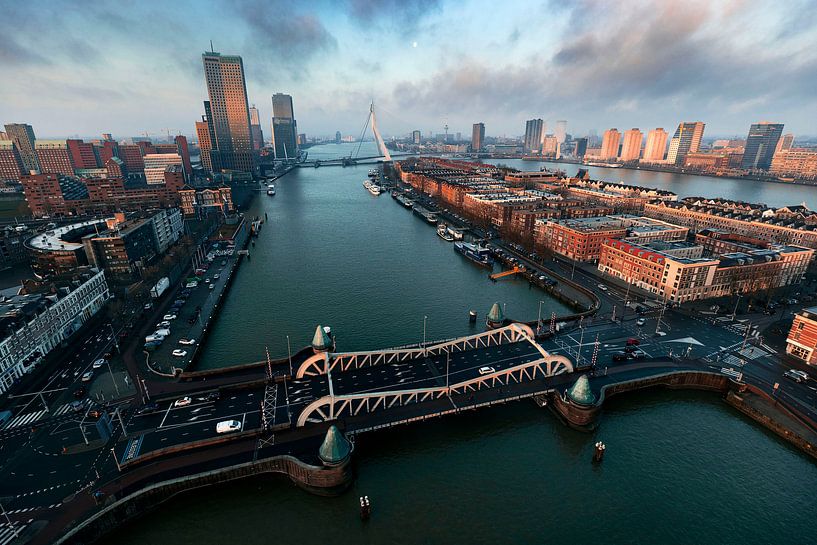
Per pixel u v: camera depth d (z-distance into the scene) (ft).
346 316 551.59
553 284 647.15
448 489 298.97
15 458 308.19
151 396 374.84
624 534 268.00
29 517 261.03
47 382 400.26
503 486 302.25
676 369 418.51
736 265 592.60
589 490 299.79
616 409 381.81
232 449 314.14
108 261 655.76
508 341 472.03
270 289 643.86
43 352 438.40
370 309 572.51
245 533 268.41
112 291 622.95
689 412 380.58
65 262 644.69
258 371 413.39
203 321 528.63
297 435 327.47
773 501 291.99
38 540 246.06
